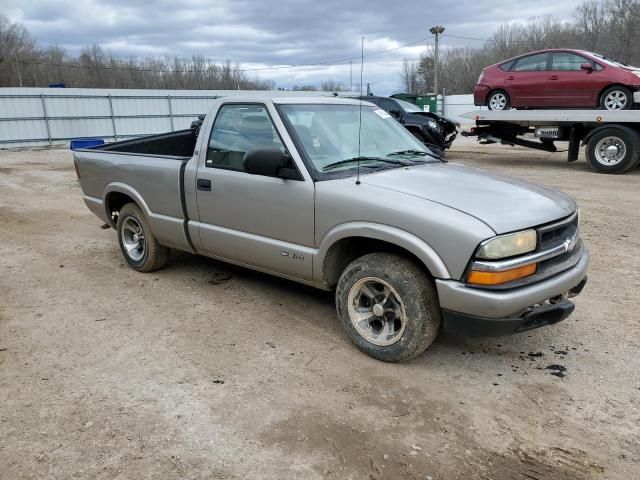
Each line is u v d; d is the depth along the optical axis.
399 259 3.46
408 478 2.54
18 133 25.14
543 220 3.29
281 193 3.95
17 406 3.14
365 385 3.34
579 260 3.61
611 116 11.40
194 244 4.82
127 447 2.77
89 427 2.94
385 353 3.56
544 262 3.33
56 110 26.09
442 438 2.83
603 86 11.98
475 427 2.92
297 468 2.61
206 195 4.52
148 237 5.32
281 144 4.00
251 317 4.39
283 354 3.75
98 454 2.71
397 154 4.40
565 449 2.74
